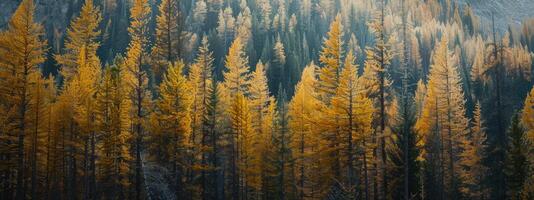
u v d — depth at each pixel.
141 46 38.72
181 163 39.22
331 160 35.84
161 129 37.19
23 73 36.06
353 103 33.72
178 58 42.62
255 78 48.62
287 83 102.38
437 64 49.34
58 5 138.62
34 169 39.59
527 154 41.69
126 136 37.28
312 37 129.25
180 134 37.88
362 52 119.19
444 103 48.25
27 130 38.22
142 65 37.78
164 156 38.69
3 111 36.25
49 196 43.66
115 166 39.28
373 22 35.16
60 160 46.12
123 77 37.44
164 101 37.19
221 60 103.50
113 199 44.97
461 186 50.62
